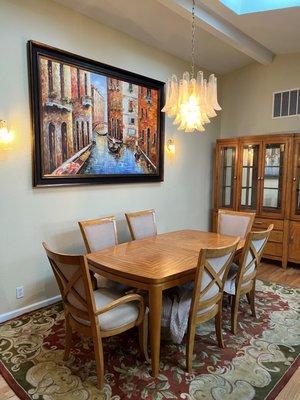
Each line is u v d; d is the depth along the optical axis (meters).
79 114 3.18
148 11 3.18
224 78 5.34
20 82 2.70
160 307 1.96
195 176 5.01
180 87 2.47
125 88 3.65
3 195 2.67
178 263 2.23
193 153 4.91
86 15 3.18
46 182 2.95
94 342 1.86
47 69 2.87
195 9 3.10
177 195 4.68
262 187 4.47
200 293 2.02
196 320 2.07
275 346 2.36
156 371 1.99
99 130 3.40
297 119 4.49
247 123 5.07
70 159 3.14
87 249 2.82
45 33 2.85
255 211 4.56
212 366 2.11
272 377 2.00
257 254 2.61
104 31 3.38
